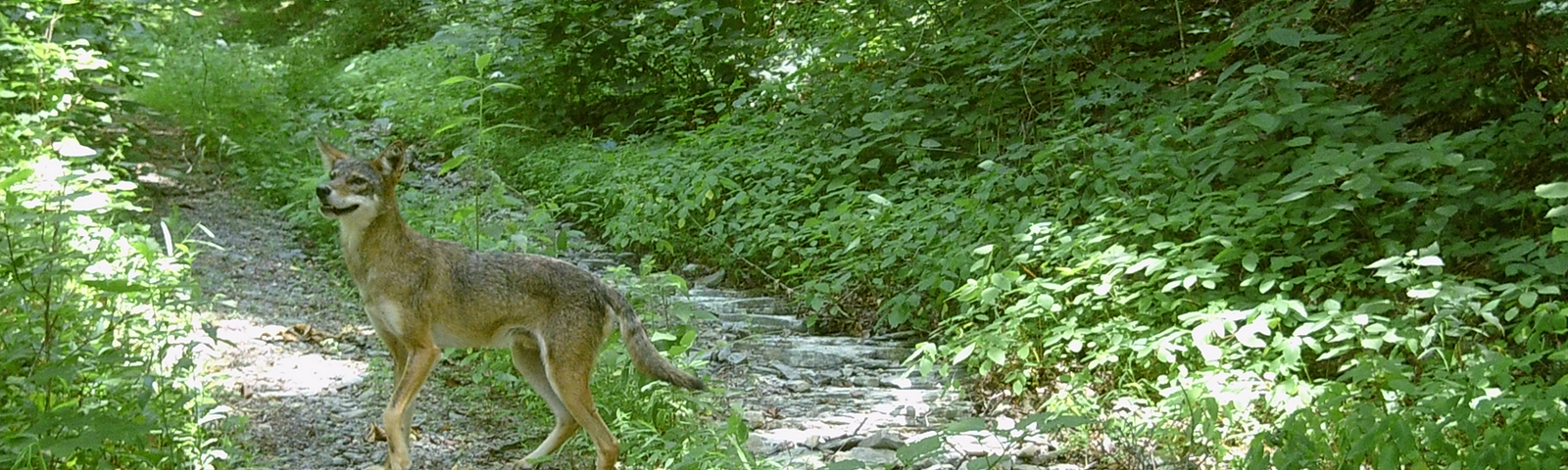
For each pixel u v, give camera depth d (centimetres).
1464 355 604
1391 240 700
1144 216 781
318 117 1524
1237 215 749
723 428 590
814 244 951
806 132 1171
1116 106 1026
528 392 659
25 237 567
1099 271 736
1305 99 893
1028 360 702
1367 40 906
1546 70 870
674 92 1515
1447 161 672
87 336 543
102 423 436
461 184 1288
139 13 1419
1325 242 736
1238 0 1139
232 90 1386
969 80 1140
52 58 986
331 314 820
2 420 472
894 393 720
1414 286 627
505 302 559
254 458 557
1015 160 1008
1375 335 621
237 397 634
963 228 864
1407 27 885
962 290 720
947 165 1053
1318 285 705
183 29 1520
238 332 746
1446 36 861
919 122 1110
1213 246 739
